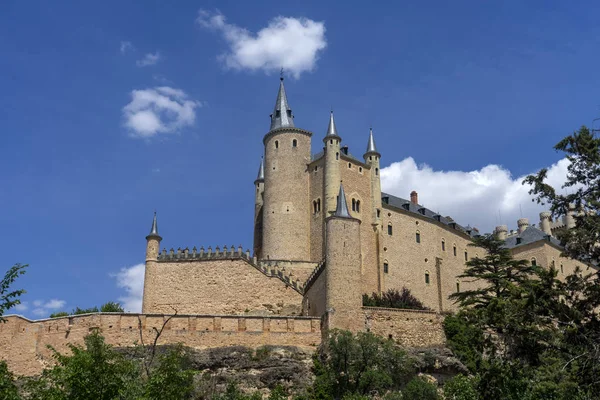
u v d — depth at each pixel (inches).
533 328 1657.2
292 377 2598.4
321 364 2637.8
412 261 3814.0
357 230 2903.5
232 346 2699.3
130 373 1608.0
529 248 4483.3
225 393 2239.2
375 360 2522.1
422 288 3818.9
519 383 1843.0
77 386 1430.9
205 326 2741.1
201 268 3304.6
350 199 3585.1
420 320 2883.9
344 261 2837.1
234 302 3223.4
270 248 3629.4
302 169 3742.6
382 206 3762.3
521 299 1721.2
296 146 3772.1
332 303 2765.7
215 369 2618.1
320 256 3531.0
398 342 2805.1
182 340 2711.6
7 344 2709.2
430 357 2684.5
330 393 2490.2
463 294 2657.5
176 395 1510.8
